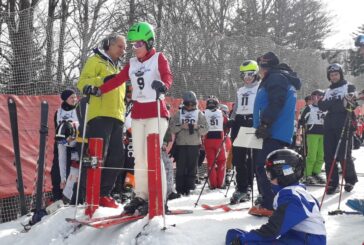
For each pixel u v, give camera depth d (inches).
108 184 201.9
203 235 157.2
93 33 472.7
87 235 172.1
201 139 314.2
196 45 397.1
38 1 495.5
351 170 255.1
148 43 172.6
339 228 175.3
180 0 738.2
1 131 271.1
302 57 492.1
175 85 385.4
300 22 1155.9
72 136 231.1
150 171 167.0
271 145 176.9
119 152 202.2
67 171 242.2
